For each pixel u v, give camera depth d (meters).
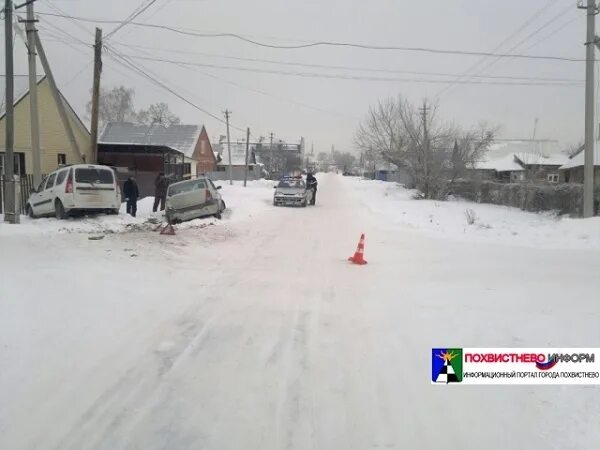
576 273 10.30
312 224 19.36
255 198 32.78
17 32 18.19
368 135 44.19
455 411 4.39
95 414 4.17
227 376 4.99
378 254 12.60
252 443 3.81
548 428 4.09
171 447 3.72
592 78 18.75
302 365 5.31
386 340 6.12
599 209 22.02
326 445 3.81
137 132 50.97
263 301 7.79
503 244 15.00
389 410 4.39
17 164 25.55
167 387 4.70
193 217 18.61
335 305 7.66
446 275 10.04
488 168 64.25
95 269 9.09
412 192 40.75
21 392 4.49
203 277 9.37
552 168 63.47
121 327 6.29
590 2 18.44
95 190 16.95
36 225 15.28
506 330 6.45
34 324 6.03
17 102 25.12
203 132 56.66
